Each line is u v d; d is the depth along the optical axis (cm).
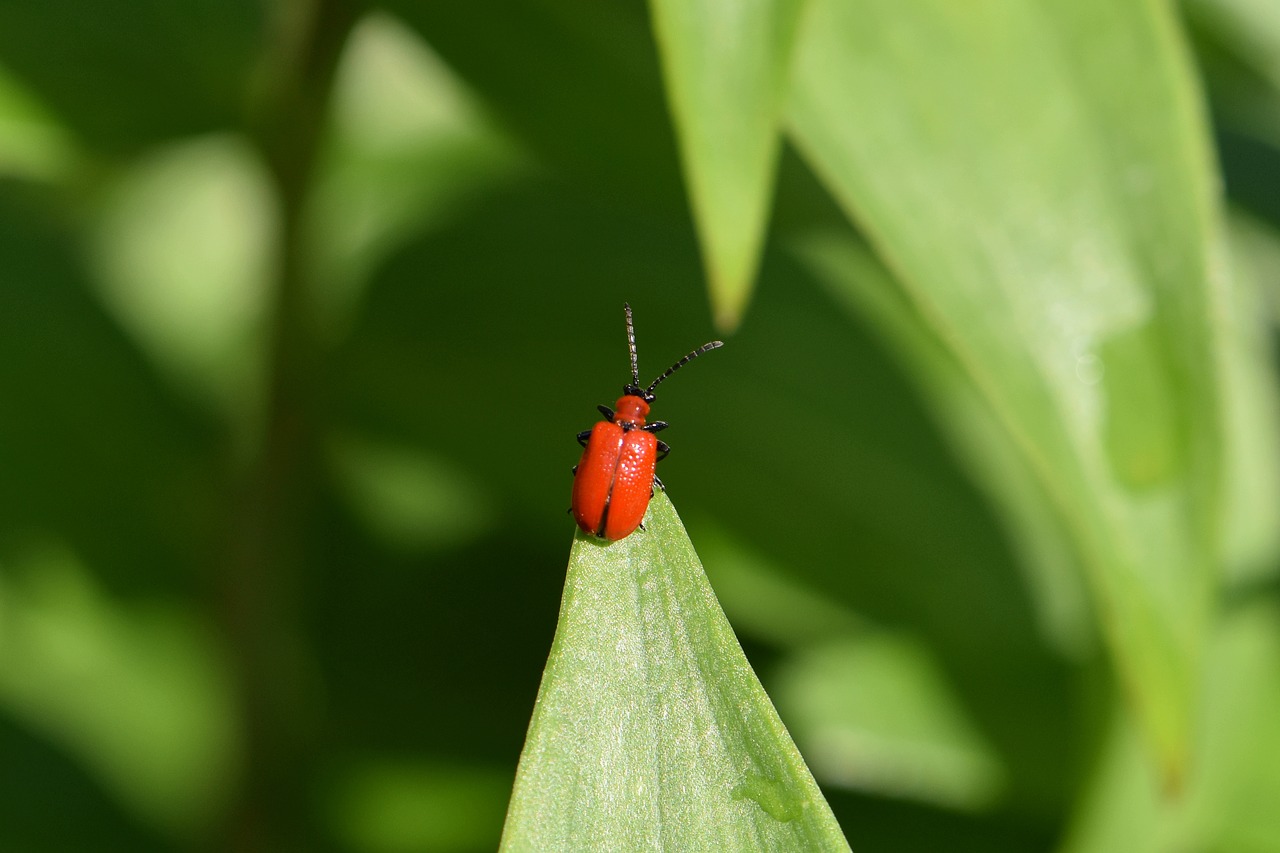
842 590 27
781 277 28
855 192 23
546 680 22
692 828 22
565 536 28
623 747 22
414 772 28
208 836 27
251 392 27
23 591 28
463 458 28
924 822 27
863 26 23
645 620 22
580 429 28
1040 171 23
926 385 28
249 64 26
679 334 28
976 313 23
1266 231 29
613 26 25
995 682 27
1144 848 26
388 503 29
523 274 28
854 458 27
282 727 27
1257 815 26
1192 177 23
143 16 26
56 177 25
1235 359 28
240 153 26
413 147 30
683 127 22
